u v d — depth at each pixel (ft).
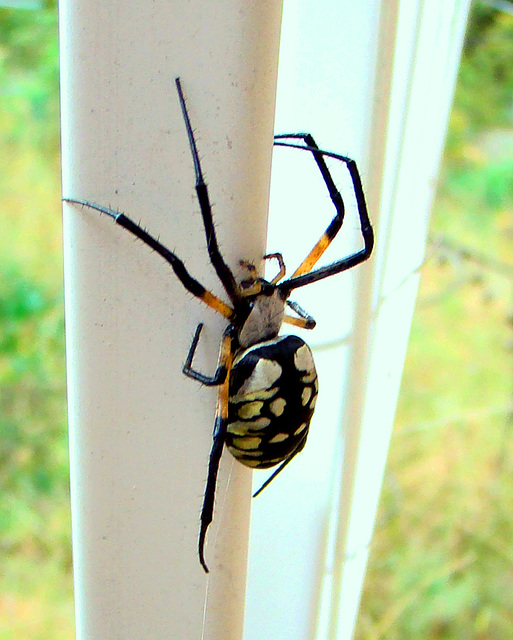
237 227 0.78
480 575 1.48
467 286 1.85
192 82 0.75
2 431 1.53
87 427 0.79
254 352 0.81
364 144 0.83
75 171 0.76
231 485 0.83
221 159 0.76
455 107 1.90
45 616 1.38
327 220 0.86
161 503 0.81
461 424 1.65
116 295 0.77
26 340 1.62
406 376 1.76
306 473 0.89
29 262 1.70
